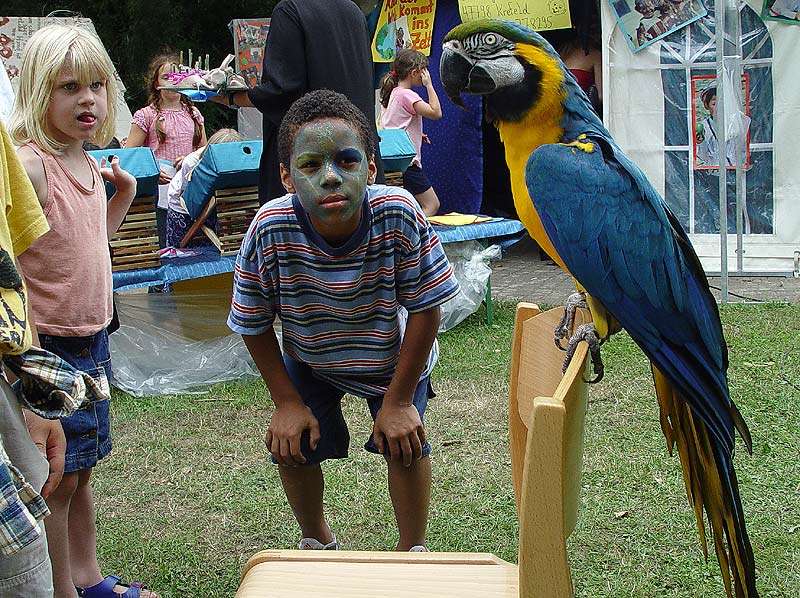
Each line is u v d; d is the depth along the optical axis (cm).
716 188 720
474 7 751
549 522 132
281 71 407
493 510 332
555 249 245
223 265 484
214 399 460
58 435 203
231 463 385
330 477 362
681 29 703
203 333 492
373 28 848
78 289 254
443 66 248
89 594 272
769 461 360
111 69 264
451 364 501
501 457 378
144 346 477
